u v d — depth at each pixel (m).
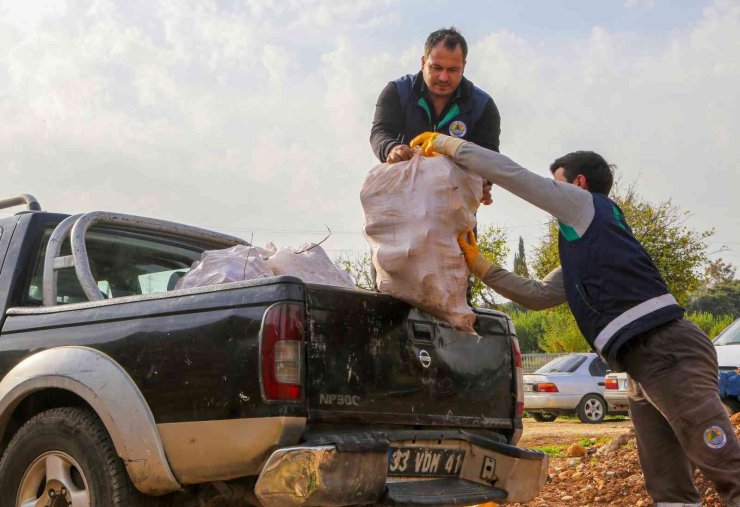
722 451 4.18
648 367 4.32
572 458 9.20
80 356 4.44
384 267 4.36
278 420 3.81
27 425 4.58
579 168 4.76
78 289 5.34
